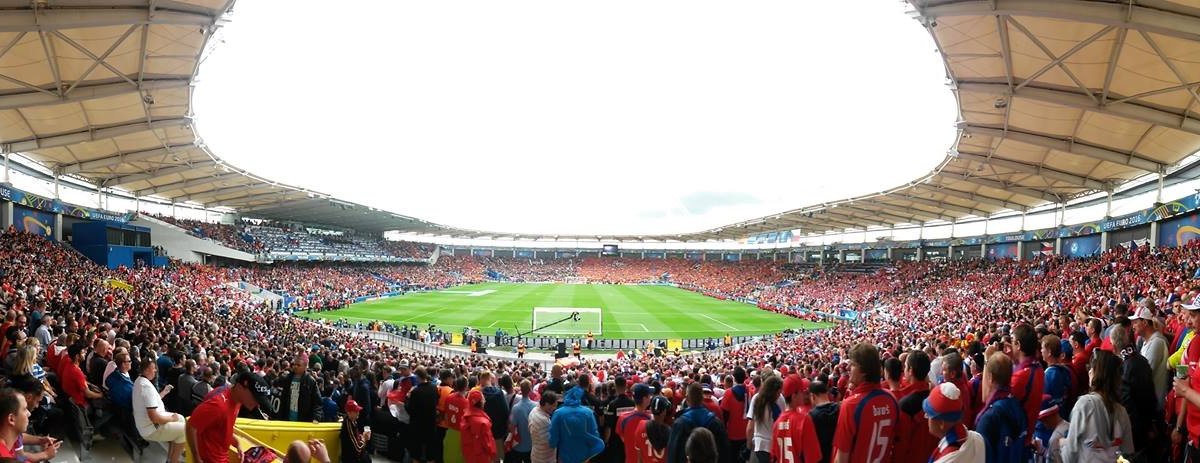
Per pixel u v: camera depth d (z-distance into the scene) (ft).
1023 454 16.14
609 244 430.20
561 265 399.03
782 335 132.36
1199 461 17.33
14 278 79.36
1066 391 20.17
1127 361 19.93
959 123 85.15
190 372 30.37
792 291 225.97
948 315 113.09
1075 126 81.00
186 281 147.74
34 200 123.24
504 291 262.88
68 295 75.10
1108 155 89.56
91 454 24.88
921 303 154.30
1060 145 87.20
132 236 156.56
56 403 25.90
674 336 137.18
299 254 223.71
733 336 136.87
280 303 168.55
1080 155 91.91
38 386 18.74
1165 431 20.27
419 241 394.93
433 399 26.50
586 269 388.78
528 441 27.22
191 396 28.81
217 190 176.55
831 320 170.60
